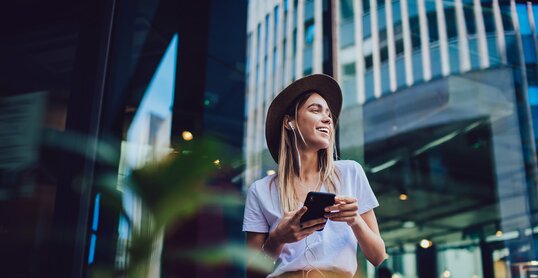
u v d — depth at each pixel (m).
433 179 8.55
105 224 3.06
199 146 5.42
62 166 3.37
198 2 5.08
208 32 5.50
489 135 6.94
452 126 6.80
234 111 6.27
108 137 3.68
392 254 9.71
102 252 2.98
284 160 1.34
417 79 6.10
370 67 6.12
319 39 5.89
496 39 5.45
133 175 2.95
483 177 7.98
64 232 3.16
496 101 6.09
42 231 3.28
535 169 7.00
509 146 7.00
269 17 5.97
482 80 5.87
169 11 4.75
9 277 3.10
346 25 5.91
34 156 3.54
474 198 8.50
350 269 1.14
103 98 3.67
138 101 4.79
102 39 3.65
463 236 9.35
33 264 3.13
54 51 3.75
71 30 3.69
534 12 5.10
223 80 6.02
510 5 5.14
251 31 5.86
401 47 6.08
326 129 1.33
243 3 5.68
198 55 5.62
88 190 3.26
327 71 5.88
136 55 4.60
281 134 1.38
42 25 3.67
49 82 3.76
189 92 5.75
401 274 9.55
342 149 6.73
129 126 4.28
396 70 6.13
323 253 1.14
